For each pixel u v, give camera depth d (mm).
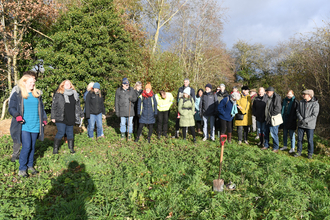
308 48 8641
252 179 4484
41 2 11797
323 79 8328
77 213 3115
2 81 12945
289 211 3414
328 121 8438
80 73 10883
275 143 6973
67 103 5672
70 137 5906
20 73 14469
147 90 7020
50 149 5961
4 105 9742
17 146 4812
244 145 7520
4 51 11594
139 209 3404
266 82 34219
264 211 3395
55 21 13070
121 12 13727
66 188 3809
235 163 5340
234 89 7438
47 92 10891
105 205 3404
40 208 3172
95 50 11602
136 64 12898
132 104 7496
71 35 10984
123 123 7438
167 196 3707
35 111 4391
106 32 12086
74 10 11562
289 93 7074
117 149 6434
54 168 4785
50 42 12672
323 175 4906
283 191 3957
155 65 11891
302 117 6469
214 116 8016
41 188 3752
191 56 21000
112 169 4805
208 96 7926
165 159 5473
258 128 7961
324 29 8102
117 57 12422
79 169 4801
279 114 6797
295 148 7504
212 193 3910
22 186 3805
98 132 7633
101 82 11945
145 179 4367
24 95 4180
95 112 7305
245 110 7496
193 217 3229
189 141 7809
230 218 3227
